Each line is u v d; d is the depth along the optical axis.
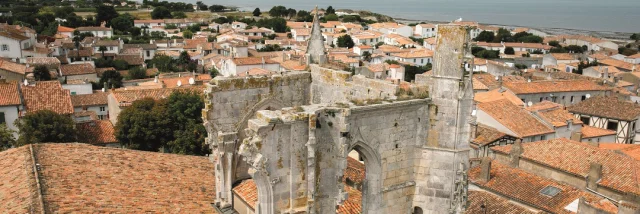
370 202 32.81
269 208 28.53
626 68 185.12
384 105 30.89
